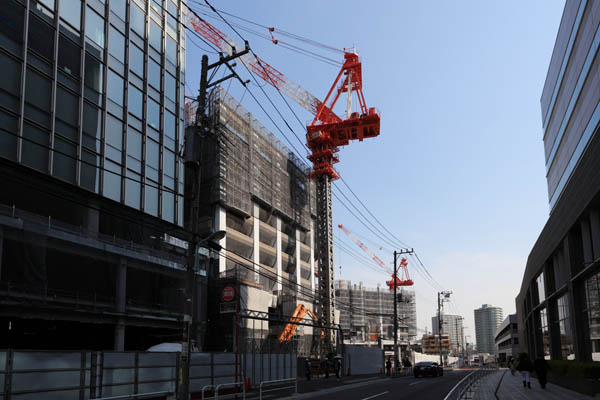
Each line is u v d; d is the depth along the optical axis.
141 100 40.47
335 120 92.44
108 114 36.69
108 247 35.84
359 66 94.25
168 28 45.09
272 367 34.56
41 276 30.19
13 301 28.80
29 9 31.02
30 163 30.20
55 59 32.53
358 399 23.00
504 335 142.00
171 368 22.39
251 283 60.94
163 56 43.81
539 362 28.06
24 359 15.89
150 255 40.31
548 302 37.56
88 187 34.25
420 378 43.81
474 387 29.39
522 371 29.14
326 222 79.44
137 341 45.72
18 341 38.44
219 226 63.00
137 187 38.91
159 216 41.09
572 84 42.22
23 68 30.19
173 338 46.00
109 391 18.97
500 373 56.12
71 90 33.69
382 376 49.41
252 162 72.69
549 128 57.44
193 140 18.75
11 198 30.91
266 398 24.16
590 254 25.97
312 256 93.44
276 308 70.25
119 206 37.06
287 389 30.44
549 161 59.38
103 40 36.97
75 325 37.78
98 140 35.50
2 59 28.98
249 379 30.83
